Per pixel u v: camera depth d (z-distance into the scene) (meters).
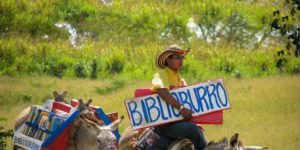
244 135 37.31
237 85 49.97
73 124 22.34
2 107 45.19
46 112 23.44
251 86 49.31
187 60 61.16
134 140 20.81
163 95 19.94
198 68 60.91
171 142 20.03
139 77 58.19
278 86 48.06
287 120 40.78
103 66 60.69
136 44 72.19
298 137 36.78
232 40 75.75
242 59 64.25
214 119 20.31
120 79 53.81
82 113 22.38
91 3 76.62
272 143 35.75
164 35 74.69
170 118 20.05
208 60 64.00
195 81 56.59
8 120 39.97
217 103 20.33
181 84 20.56
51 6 74.50
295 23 33.06
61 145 22.41
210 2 78.44
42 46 63.94
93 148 21.84
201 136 19.80
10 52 61.50
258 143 35.88
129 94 47.56
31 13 72.31
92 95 48.53
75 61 61.84
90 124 22.08
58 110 23.39
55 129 22.58
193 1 78.94
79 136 22.23
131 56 64.38
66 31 72.94
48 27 72.06
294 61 60.19
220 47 71.31
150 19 75.94
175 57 20.17
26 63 60.19
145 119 20.17
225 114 42.22
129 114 20.19
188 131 19.69
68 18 74.31
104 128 21.58
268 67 62.12
